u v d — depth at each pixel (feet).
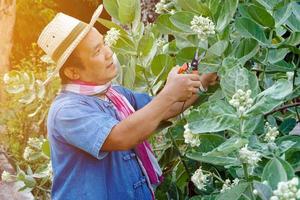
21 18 42.73
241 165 7.85
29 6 42.80
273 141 7.95
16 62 42.63
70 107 8.55
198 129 7.36
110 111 8.88
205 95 9.54
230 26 10.02
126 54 10.85
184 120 10.18
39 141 13.55
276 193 5.94
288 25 9.14
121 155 8.90
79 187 8.65
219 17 9.16
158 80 10.57
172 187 10.80
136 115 8.26
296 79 9.58
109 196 8.78
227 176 9.99
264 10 8.93
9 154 21.59
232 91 7.48
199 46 9.33
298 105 9.48
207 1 9.75
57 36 8.81
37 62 36.04
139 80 10.80
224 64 8.04
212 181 9.95
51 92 16.48
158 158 10.78
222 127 7.27
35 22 43.19
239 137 7.30
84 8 45.60
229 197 7.31
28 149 13.43
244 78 7.47
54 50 8.85
